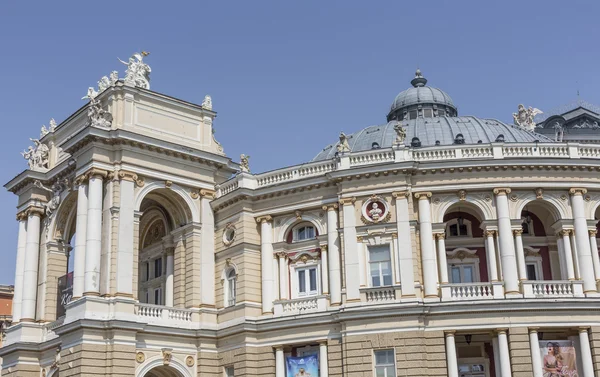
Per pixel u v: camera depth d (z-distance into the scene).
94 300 48.41
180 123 56.19
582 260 47.47
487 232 48.09
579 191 48.75
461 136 59.88
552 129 82.06
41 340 55.03
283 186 51.78
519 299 45.50
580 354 45.41
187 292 53.56
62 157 58.59
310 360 48.56
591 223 48.53
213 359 52.06
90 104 53.06
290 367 49.19
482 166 48.28
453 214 50.94
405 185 48.41
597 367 44.69
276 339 49.62
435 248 48.09
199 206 55.12
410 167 48.12
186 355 51.31
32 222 58.12
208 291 53.50
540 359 44.91
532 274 50.44
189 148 54.66
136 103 54.09
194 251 54.06
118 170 51.59
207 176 56.09
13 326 56.28
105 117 52.53
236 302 51.81
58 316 55.25
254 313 51.06
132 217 51.31
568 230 48.25
